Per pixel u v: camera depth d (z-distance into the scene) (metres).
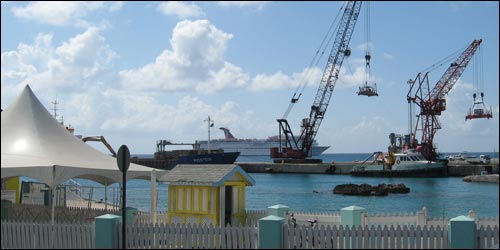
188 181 19.72
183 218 19.98
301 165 148.12
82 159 20.78
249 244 15.16
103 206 33.94
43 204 27.28
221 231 15.36
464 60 127.56
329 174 143.00
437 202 65.94
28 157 19.38
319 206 61.16
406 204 63.84
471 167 123.06
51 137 21.36
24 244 16.58
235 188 20.47
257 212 20.70
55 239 16.28
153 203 20.70
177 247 15.62
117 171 20.42
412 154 124.88
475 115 120.69
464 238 13.73
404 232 14.27
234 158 132.25
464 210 56.00
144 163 147.25
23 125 21.19
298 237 14.74
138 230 15.81
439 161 126.69
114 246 15.80
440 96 130.12
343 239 14.63
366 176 125.56
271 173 149.88
